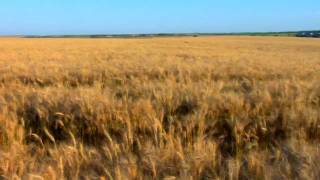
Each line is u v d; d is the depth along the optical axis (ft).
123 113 14.88
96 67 39.75
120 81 29.40
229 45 148.36
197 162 10.39
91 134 14.61
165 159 10.69
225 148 13.47
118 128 14.40
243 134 13.99
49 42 181.16
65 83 28.89
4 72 34.78
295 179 9.79
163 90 19.02
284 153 11.61
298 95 18.54
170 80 27.02
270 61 57.11
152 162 10.38
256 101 17.54
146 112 15.07
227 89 22.57
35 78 30.73
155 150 11.21
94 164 11.10
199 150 11.05
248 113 15.94
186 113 16.49
